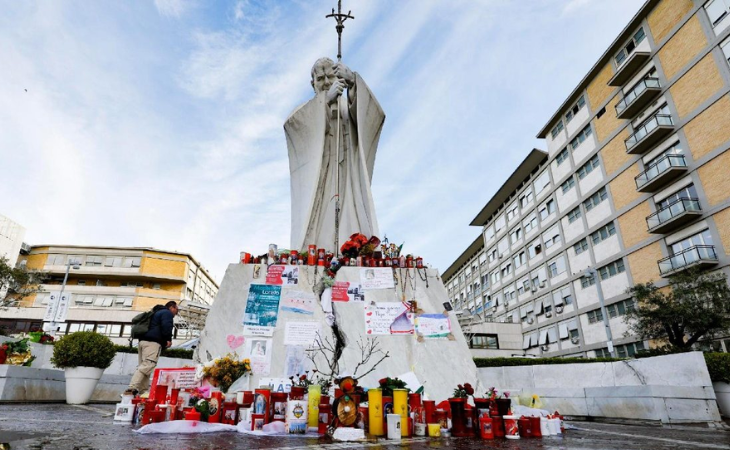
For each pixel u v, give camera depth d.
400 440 3.83
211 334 6.45
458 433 4.30
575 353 29.69
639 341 24.09
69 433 3.45
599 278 28.02
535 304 35.59
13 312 38.31
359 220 9.94
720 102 20.31
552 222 33.84
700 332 15.73
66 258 44.91
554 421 4.66
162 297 45.03
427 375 6.27
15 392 6.50
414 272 7.45
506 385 9.30
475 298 50.56
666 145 23.14
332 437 3.85
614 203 26.84
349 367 6.19
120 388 8.80
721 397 8.15
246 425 4.18
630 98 25.53
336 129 10.68
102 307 42.56
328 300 6.92
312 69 11.64
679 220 21.38
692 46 21.91
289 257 7.47
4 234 42.22
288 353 6.32
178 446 3.01
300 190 10.41
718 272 19.56
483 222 48.53
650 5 24.48
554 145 33.97
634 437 4.32
